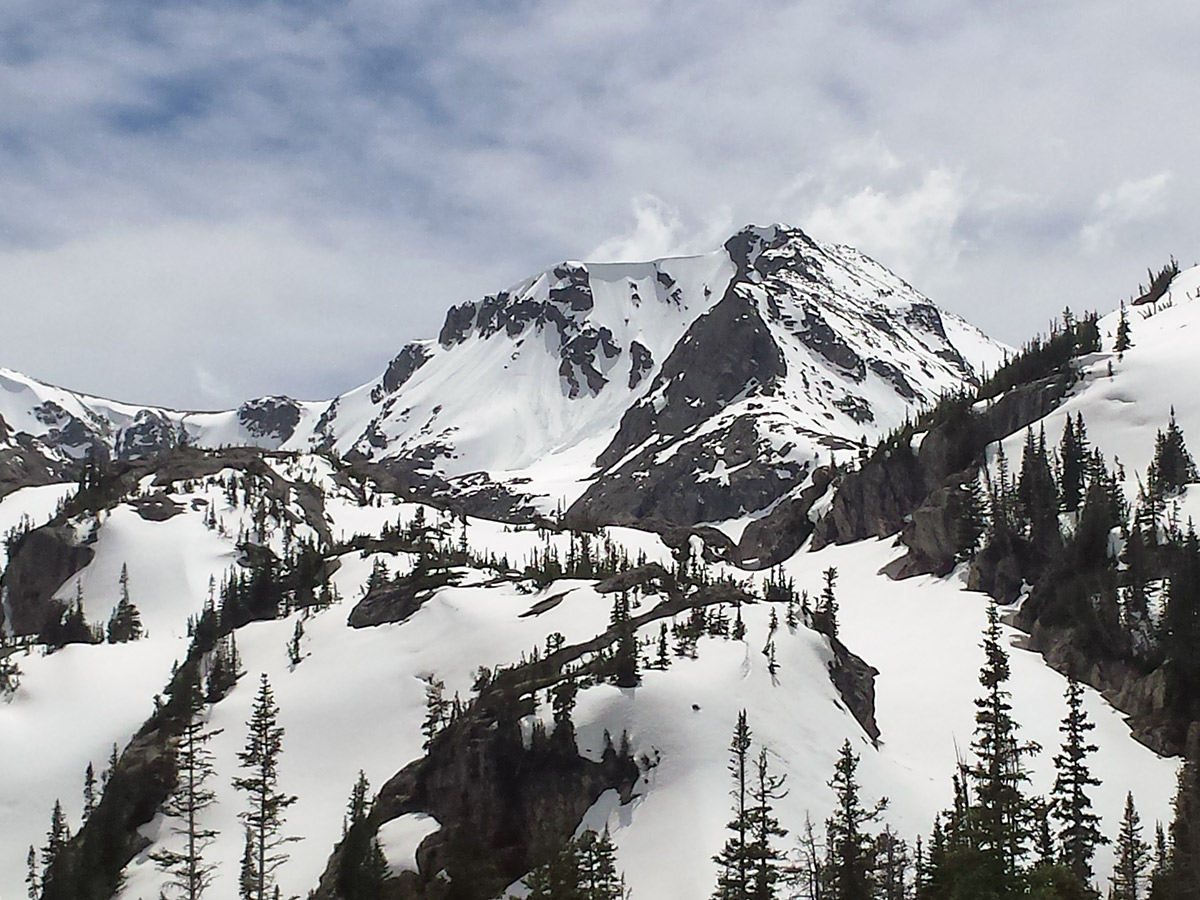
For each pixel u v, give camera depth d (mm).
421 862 174125
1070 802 147250
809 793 173125
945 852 126188
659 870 157625
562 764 179000
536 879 142000
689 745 177625
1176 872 138250
